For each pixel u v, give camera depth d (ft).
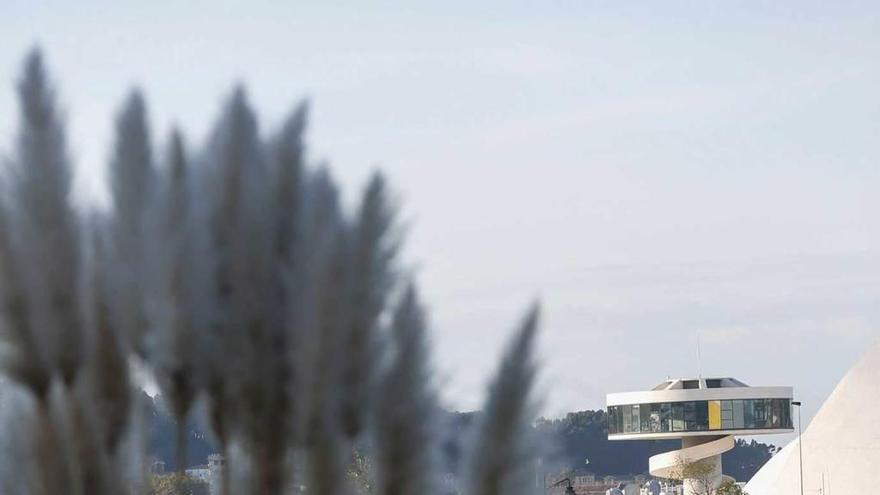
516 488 30.42
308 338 29.48
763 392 599.57
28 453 29.81
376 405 30.73
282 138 31.12
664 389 620.49
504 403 30.55
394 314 31.22
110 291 30.25
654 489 640.58
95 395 30.19
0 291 29.40
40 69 30.04
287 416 30.04
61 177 29.89
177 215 30.04
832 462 500.74
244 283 29.86
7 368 29.35
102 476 29.96
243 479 30.12
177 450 30.25
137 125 31.14
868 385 504.02
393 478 30.63
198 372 29.81
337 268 29.71
